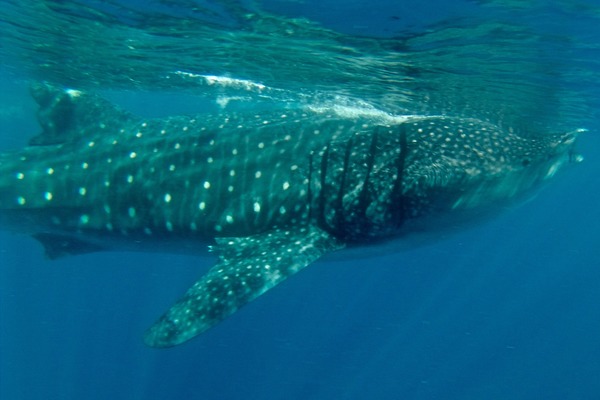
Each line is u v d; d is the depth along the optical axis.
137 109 30.06
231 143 7.20
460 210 6.56
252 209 6.79
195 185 7.11
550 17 7.29
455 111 12.30
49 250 8.43
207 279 5.73
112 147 7.75
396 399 28.88
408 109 12.55
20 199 7.88
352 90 12.33
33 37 12.23
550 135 7.27
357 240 6.70
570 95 11.68
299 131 7.05
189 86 16.03
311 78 11.95
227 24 8.99
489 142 6.73
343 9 7.57
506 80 10.62
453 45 8.77
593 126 16.36
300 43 9.54
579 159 7.48
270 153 6.97
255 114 7.57
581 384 32.88
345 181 6.53
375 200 6.38
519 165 6.64
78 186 7.67
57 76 16.66
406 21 7.80
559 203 74.00
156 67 13.71
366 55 9.73
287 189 6.71
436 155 6.46
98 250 8.37
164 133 7.64
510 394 31.33
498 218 7.31
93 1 8.85
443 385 31.22
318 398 27.03
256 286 5.56
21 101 28.62
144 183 7.36
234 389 25.39
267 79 12.95
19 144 37.31
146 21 9.52
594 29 7.68
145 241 7.70
